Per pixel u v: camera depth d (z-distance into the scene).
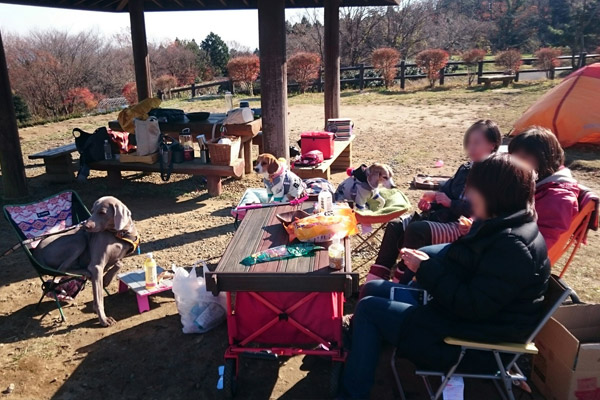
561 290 2.51
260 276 2.91
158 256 5.27
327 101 9.91
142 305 4.20
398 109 14.82
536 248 2.41
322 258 3.11
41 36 24.48
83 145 7.65
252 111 8.19
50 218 4.47
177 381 3.36
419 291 3.09
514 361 2.63
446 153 9.24
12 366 3.53
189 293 3.86
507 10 38.00
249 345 3.58
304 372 3.40
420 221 3.64
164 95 20.39
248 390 3.24
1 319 4.14
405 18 29.75
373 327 2.86
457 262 2.59
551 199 3.07
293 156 7.92
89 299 4.46
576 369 2.78
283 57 6.32
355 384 2.89
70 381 3.38
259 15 6.18
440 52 19.70
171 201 7.15
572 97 9.16
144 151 7.27
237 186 7.67
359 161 8.86
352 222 3.43
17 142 7.14
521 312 2.51
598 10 30.28
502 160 2.42
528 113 9.89
